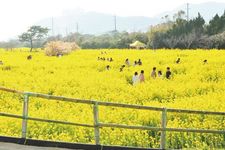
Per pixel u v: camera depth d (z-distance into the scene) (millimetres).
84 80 32406
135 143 14102
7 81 31266
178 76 34000
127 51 71500
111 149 10461
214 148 13586
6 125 15039
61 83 30844
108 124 10594
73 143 10242
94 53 68438
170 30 102000
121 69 39844
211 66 39250
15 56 66562
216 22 96625
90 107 20453
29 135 14523
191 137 14648
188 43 95875
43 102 21938
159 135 15195
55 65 46562
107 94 25234
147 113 16547
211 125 15344
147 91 25984
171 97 25828
